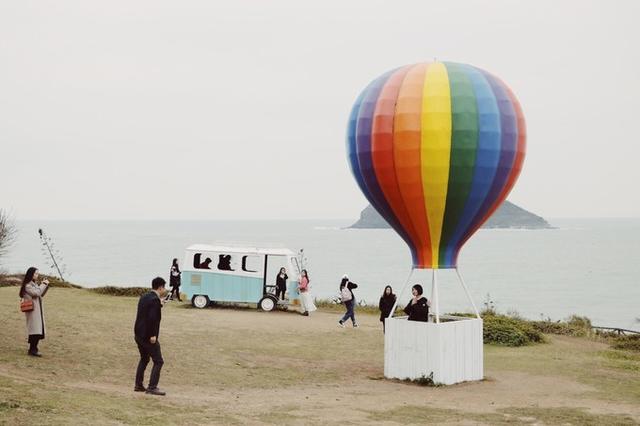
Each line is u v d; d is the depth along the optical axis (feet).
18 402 33.47
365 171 57.11
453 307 237.45
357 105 58.59
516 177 56.54
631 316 239.71
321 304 109.19
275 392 47.03
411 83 55.01
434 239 56.34
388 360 55.21
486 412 42.63
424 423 38.37
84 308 81.92
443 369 52.95
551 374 58.49
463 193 54.19
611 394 50.24
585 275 441.27
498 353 69.82
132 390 42.60
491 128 53.57
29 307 49.85
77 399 36.22
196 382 48.52
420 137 53.36
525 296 306.76
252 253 93.86
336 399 45.50
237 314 88.17
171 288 104.63
